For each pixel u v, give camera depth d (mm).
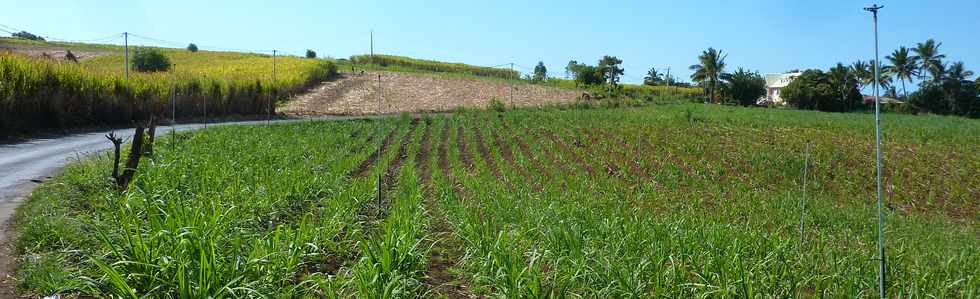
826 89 72500
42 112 25453
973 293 6117
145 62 65875
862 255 7785
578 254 6758
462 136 29500
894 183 19375
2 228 7699
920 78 77875
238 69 67188
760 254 7520
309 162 15695
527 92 67812
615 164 20703
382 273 5875
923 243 10305
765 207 13398
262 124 31500
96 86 30031
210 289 5152
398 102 57500
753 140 28984
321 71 69250
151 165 11359
